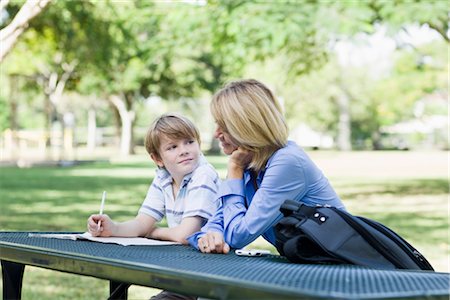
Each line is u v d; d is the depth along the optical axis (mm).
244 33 10578
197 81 34562
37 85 34469
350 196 13695
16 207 11055
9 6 12188
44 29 14508
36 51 25250
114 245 2641
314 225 2311
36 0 6719
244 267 2006
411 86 41688
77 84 34125
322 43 12375
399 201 12680
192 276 1795
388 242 2334
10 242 2502
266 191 2703
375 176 20156
